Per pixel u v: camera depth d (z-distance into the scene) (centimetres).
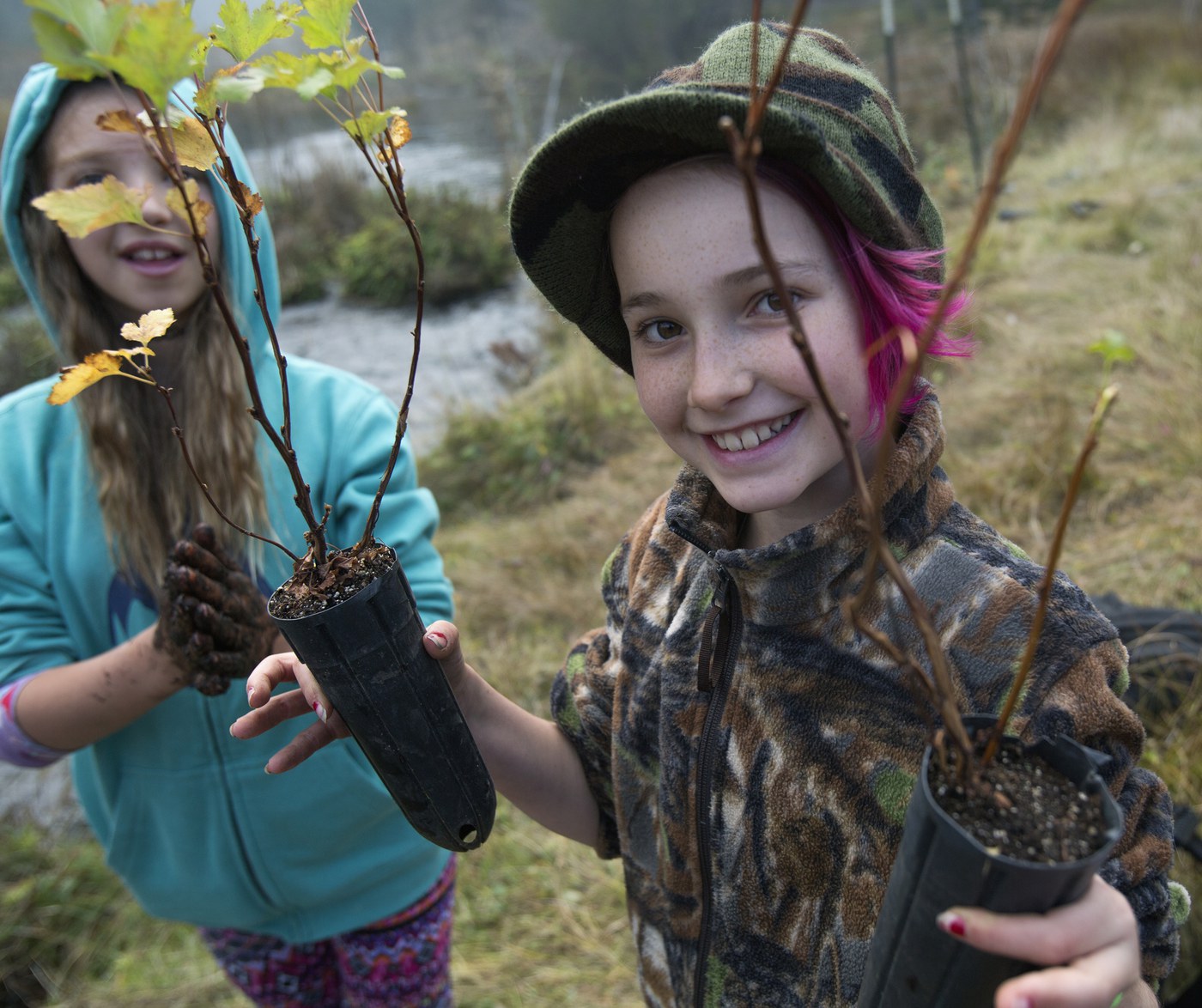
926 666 85
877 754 88
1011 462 393
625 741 112
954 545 88
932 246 94
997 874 60
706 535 100
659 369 91
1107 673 81
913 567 88
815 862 93
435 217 958
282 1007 176
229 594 129
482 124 1605
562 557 413
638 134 84
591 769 120
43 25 54
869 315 87
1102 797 64
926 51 1407
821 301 84
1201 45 1080
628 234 88
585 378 542
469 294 898
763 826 95
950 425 443
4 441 151
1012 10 1338
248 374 79
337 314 894
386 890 161
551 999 234
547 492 489
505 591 390
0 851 307
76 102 137
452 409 593
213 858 155
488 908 259
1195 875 202
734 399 85
